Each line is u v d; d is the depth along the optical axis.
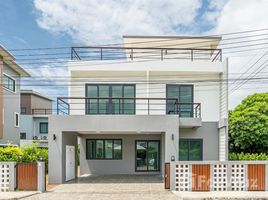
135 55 18.83
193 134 16.23
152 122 13.49
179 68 16.08
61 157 13.48
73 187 12.38
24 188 11.51
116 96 16.56
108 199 9.91
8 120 24.25
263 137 19.12
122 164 17.14
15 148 15.66
